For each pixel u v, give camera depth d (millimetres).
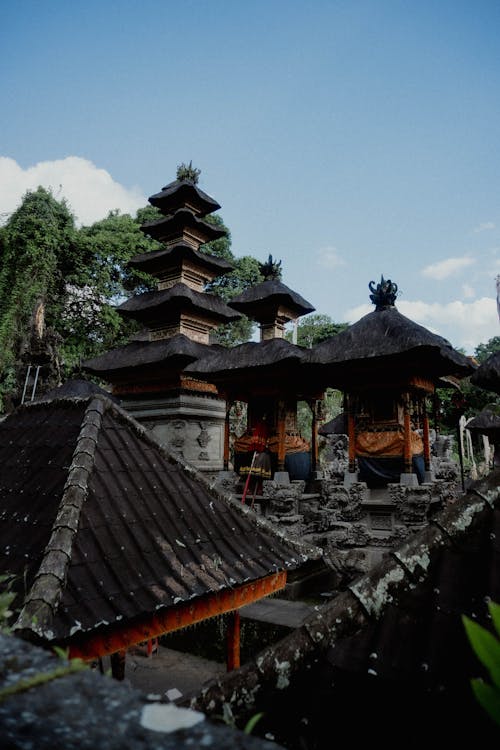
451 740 2424
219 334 48000
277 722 2789
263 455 18453
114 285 41375
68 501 6301
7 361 33125
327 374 17297
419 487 15117
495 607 1456
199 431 26484
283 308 20969
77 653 4957
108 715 1218
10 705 1252
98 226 43719
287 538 7988
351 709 2734
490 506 3799
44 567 5301
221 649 12977
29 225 35719
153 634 5652
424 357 15281
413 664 2838
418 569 3459
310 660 3119
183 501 7594
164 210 31578
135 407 27453
